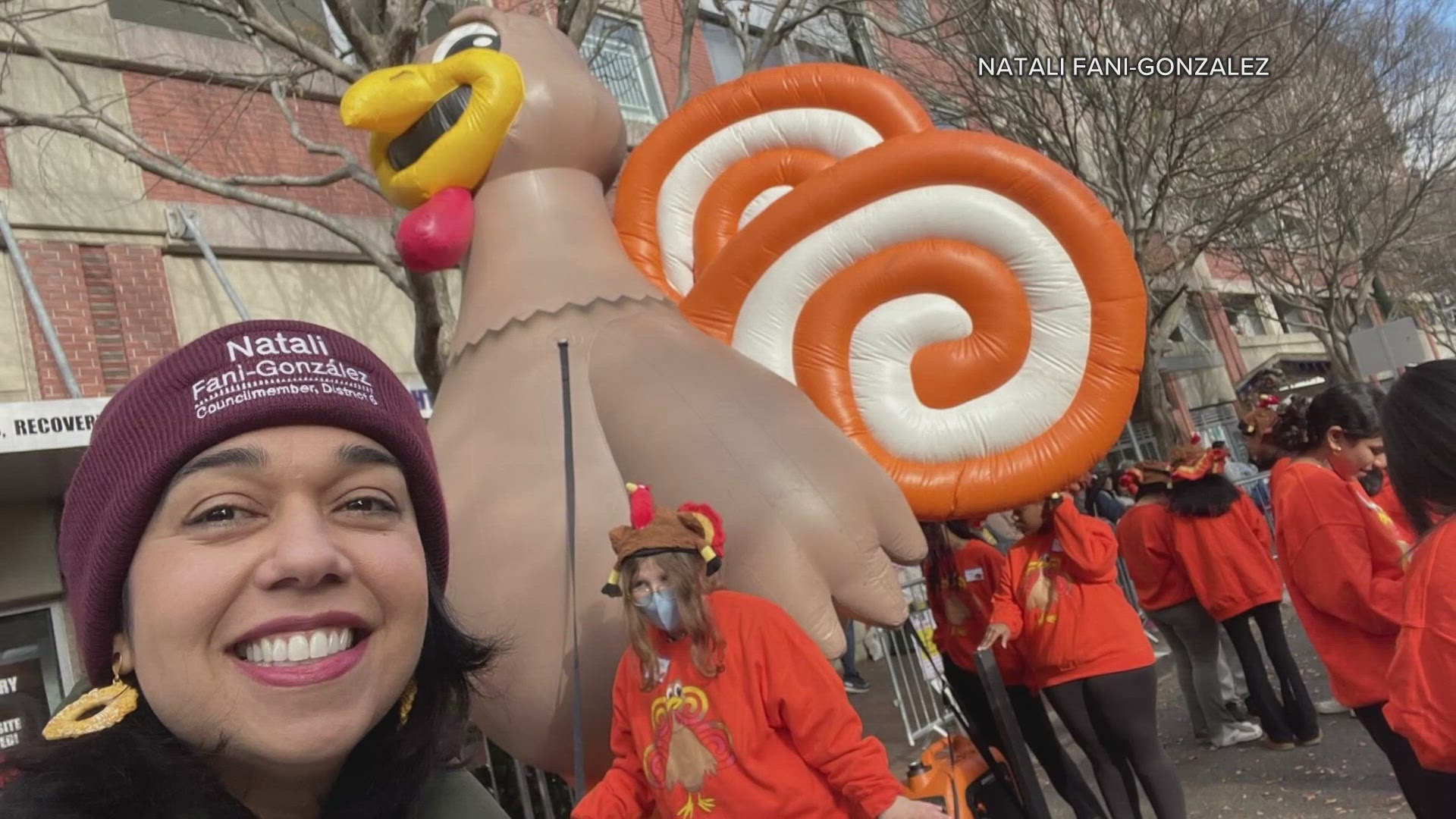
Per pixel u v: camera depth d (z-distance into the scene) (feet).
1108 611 12.13
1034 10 37.14
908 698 22.50
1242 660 16.52
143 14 26.63
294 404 3.69
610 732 8.89
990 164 10.19
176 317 25.30
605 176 12.35
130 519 3.58
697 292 10.89
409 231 11.00
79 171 24.25
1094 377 9.97
